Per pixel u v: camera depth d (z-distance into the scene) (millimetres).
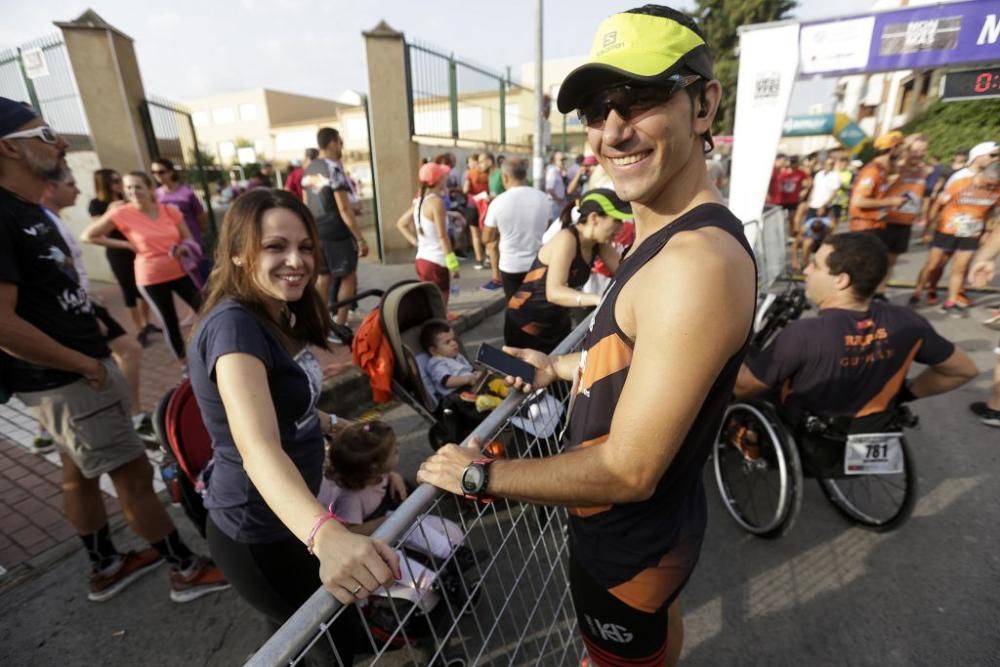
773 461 2559
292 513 1059
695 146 983
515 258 4293
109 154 7094
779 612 2217
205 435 2000
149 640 2131
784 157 9867
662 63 868
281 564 1472
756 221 4816
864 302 2344
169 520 2221
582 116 997
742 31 5422
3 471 3191
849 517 2721
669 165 943
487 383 2820
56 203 2006
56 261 1812
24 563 2490
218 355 1240
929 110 12414
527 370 1602
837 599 2268
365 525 1733
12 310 1640
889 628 2117
